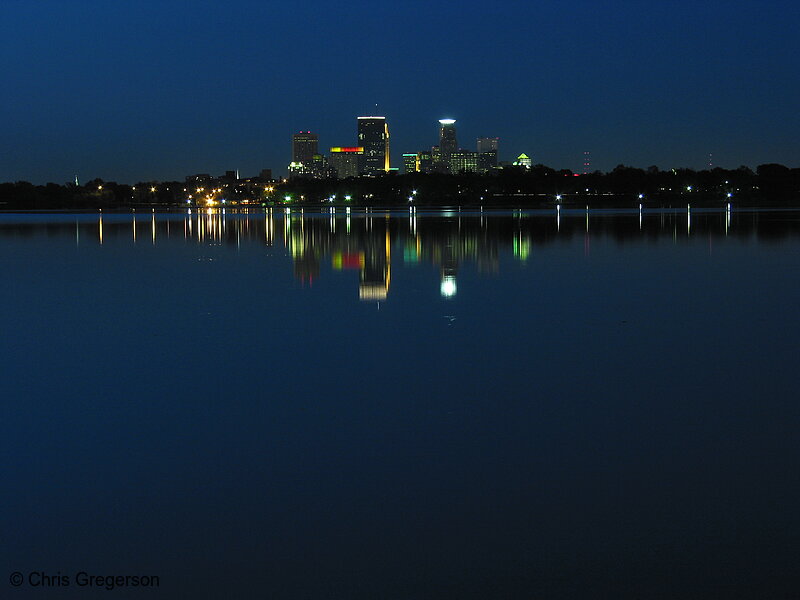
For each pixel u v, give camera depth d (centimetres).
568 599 739
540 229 7438
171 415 1302
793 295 2634
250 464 1070
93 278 3350
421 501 945
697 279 3117
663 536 849
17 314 2370
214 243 5728
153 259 4331
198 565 807
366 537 858
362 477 1019
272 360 1692
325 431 1204
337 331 2014
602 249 4744
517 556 815
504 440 1151
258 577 784
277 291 2817
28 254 4794
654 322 2111
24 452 1128
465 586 763
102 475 1038
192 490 985
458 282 3030
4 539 864
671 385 1450
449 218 11144
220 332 2028
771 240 5569
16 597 747
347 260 4050
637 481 991
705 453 1086
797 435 1156
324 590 760
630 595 744
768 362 1627
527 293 2702
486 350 1761
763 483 979
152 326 2134
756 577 769
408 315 2245
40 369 1641
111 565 808
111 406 1360
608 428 1199
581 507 920
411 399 1371
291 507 933
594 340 1869
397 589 759
